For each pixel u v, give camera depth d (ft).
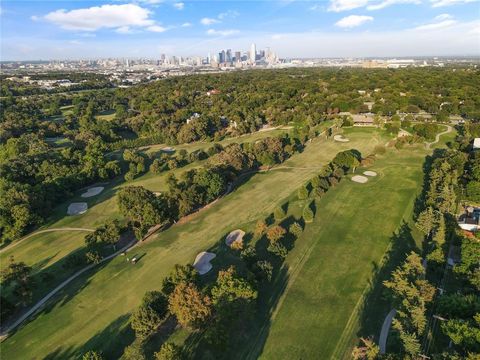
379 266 174.91
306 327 139.23
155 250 200.95
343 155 296.71
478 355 104.99
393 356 114.73
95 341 138.51
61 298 165.07
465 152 310.86
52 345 138.10
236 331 137.80
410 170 293.84
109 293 166.61
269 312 147.84
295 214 232.32
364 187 266.77
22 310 158.51
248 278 151.74
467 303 131.23
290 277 170.09
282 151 346.33
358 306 149.28
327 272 172.45
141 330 132.16
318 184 260.83
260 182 290.97
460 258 174.19
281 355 127.13
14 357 133.59
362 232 206.18
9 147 353.31
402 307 140.77
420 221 199.62
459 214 218.59
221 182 257.75
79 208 263.49
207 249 198.29
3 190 248.11
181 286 141.18
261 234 208.44
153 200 225.56
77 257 185.06
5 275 151.23
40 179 292.81
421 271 155.33
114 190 296.30
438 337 129.29
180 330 140.36
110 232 198.08
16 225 217.15
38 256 201.46
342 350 128.06
